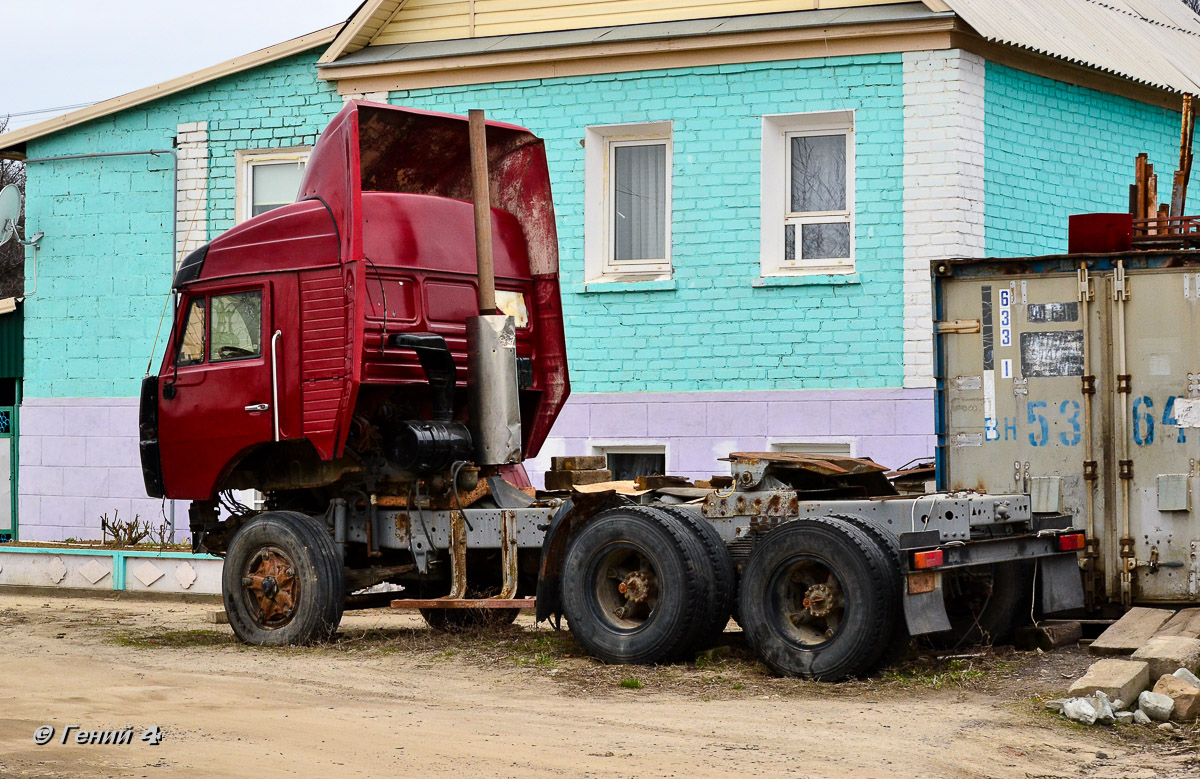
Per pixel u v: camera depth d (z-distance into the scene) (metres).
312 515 11.49
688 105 15.40
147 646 10.85
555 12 16.11
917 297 14.48
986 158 14.79
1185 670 8.41
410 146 11.71
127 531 16.47
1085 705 7.95
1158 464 10.58
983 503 9.84
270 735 7.24
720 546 9.62
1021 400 10.93
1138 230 11.77
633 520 9.59
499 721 7.79
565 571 9.88
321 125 17.05
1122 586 10.62
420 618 13.33
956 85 14.43
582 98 15.82
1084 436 10.76
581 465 11.75
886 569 8.85
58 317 18.17
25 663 9.70
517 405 11.02
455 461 10.83
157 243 17.77
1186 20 21.19
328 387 10.65
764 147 15.13
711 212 15.30
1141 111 16.83
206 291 11.38
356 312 10.53
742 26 15.09
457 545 10.76
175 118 17.72
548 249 12.05
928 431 14.35
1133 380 10.66
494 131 11.98
